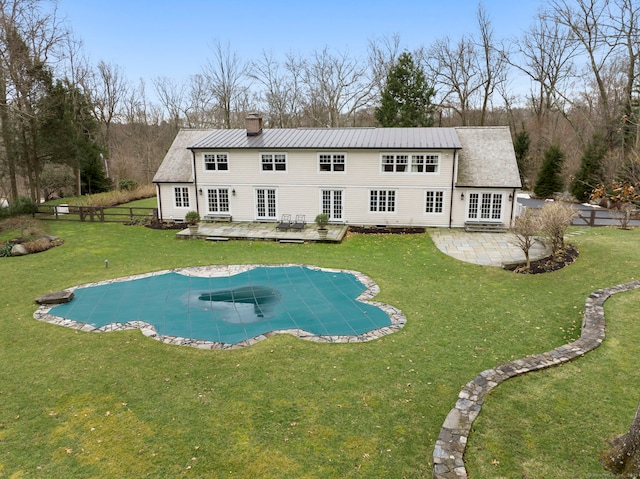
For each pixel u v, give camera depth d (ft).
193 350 34.63
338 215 84.17
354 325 39.40
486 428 22.17
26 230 77.20
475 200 78.54
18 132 100.12
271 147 81.76
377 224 83.05
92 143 137.59
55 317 41.57
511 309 42.19
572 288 46.73
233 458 22.16
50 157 109.60
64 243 71.92
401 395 27.73
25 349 34.76
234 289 49.65
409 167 79.15
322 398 27.48
